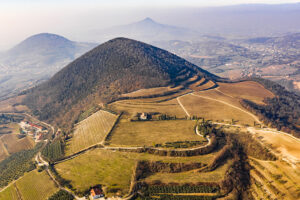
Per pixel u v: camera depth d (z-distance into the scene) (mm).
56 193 156125
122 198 144750
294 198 145875
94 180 161625
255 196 155000
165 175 162000
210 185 152875
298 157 172625
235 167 171625
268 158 180875
